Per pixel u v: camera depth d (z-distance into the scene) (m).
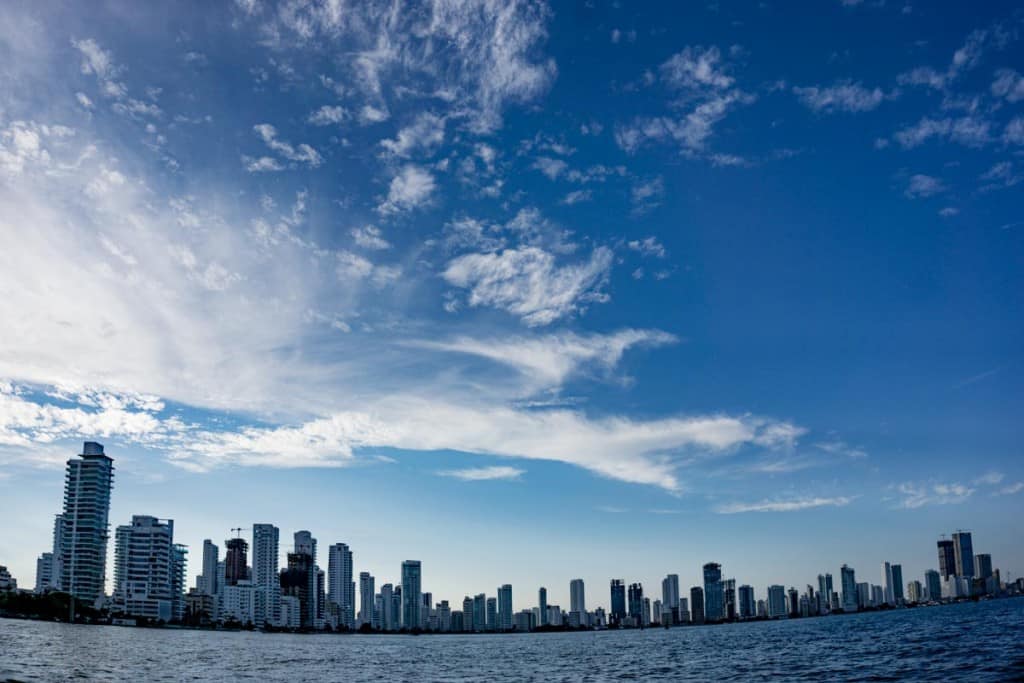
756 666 138.38
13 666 124.94
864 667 120.12
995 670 102.31
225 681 121.00
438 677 138.75
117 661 149.25
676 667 149.12
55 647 177.88
